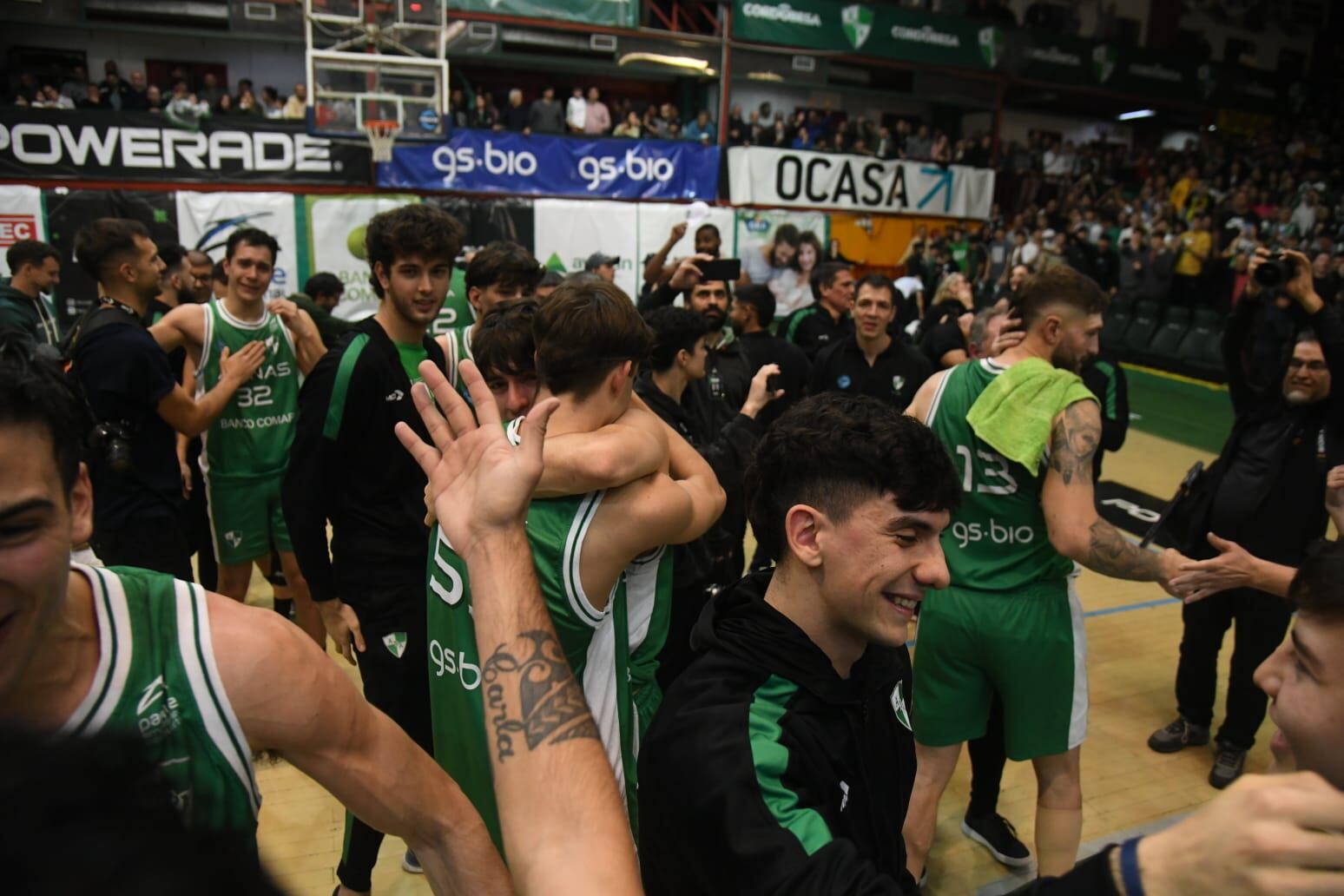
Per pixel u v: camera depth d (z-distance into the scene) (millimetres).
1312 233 12523
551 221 11578
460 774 1693
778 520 1140
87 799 441
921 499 1064
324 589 2264
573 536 1548
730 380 3727
